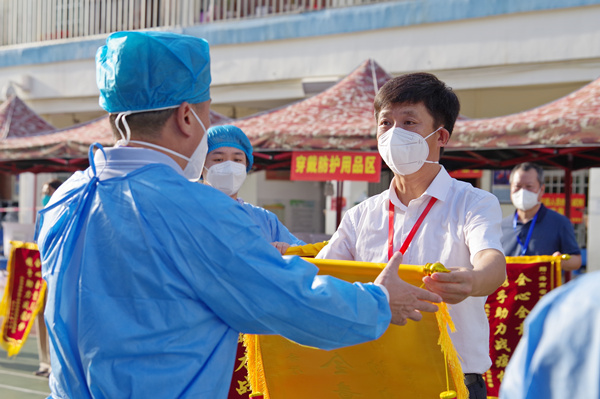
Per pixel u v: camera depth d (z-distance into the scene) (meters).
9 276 5.25
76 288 1.44
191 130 1.56
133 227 1.40
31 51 12.44
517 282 3.76
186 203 1.39
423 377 1.95
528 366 0.94
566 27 8.10
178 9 11.00
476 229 1.89
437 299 1.57
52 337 1.48
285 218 14.15
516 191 4.46
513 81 8.55
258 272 1.37
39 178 13.61
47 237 1.54
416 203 2.07
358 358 2.02
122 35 1.52
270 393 2.18
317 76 9.86
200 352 1.40
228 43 10.47
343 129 5.06
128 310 1.38
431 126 2.06
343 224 2.26
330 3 10.32
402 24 9.09
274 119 5.63
